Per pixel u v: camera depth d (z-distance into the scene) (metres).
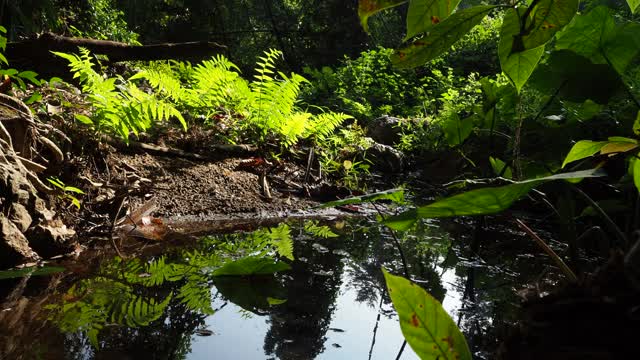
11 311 1.71
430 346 0.86
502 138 5.52
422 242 3.31
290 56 16.22
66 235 2.52
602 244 2.93
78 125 3.44
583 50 2.65
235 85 4.97
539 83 2.69
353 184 4.95
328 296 2.07
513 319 1.91
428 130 6.95
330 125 5.34
